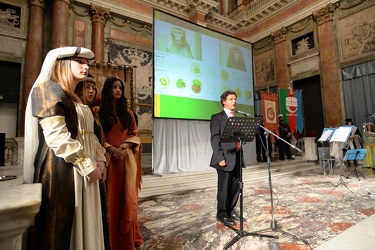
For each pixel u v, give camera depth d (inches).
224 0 525.0
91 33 329.7
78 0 319.3
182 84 235.1
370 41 328.8
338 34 364.2
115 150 70.5
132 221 72.4
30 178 46.1
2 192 32.5
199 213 125.5
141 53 364.5
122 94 79.7
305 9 403.5
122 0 353.1
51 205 40.4
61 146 40.3
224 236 94.0
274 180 223.1
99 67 260.2
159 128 219.1
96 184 48.7
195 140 240.2
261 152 303.3
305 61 406.0
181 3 399.5
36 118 46.4
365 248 79.0
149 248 84.6
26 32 291.0
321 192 167.0
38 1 292.8
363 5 337.4
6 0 282.7
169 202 151.7
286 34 437.1
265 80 467.2
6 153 186.5
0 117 283.4
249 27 494.9
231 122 87.5
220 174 108.1
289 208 129.9
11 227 26.6
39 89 42.9
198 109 243.8
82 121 49.5
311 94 406.3
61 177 42.0
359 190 169.0
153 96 214.2
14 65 291.4
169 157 221.8
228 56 279.9
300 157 341.7
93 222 46.0
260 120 94.2
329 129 208.2
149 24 377.4
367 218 109.1
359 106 337.4
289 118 347.6
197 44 252.7
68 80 48.0
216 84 263.1
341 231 95.3
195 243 88.4
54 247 39.2
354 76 343.0
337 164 292.7
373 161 262.4
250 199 153.0
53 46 286.5
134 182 74.6
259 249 82.1
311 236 91.4
